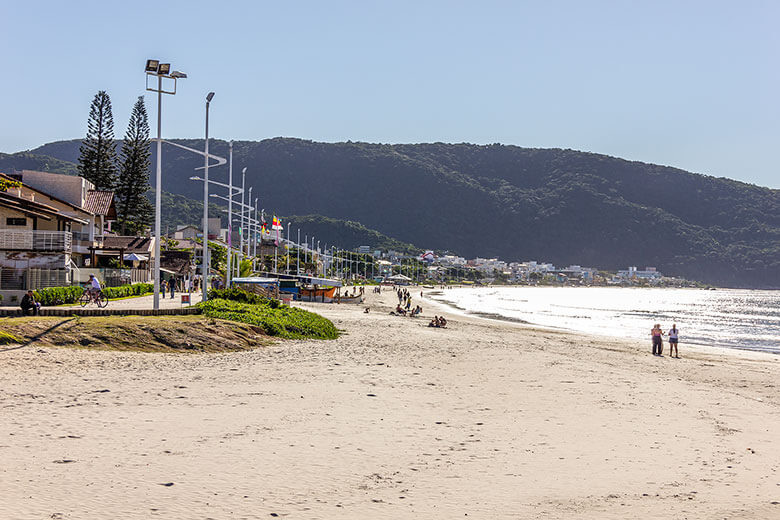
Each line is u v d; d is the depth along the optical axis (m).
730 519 9.45
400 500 9.72
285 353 28.25
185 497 9.34
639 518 9.35
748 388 26.94
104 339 25.92
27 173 63.12
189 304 43.38
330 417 15.56
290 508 9.12
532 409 18.09
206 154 42.88
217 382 20.09
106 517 8.33
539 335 54.00
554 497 10.23
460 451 12.92
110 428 13.39
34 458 10.89
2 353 21.92
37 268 43.91
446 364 27.81
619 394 21.67
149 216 108.00
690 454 13.59
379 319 58.84
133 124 102.44
